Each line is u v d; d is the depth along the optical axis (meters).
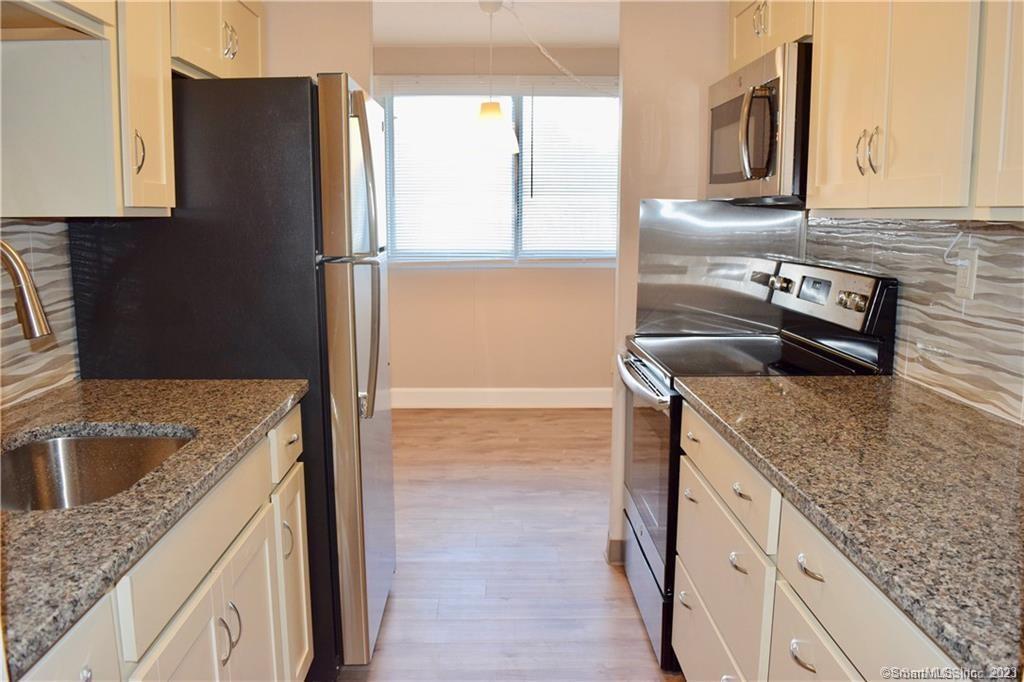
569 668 2.31
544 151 5.22
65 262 2.02
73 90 1.57
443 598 2.73
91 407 1.80
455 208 5.25
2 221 1.75
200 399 1.87
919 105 1.45
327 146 2.01
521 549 3.13
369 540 2.29
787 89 2.05
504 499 3.68
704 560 1.87
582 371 5.40
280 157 2.00
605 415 5.21
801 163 2.08
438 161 5.21
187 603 1.31
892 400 1.85
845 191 1.78
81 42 1.56
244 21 2.43
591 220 5.29
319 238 2.05
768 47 2.32
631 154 2.85
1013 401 1.63
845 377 2.11
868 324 2.09
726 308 2.94
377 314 2.27
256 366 2.09
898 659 0.97
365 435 2.24
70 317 2.05
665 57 2.79
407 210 5.25
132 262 2.04
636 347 2.68
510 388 5.42
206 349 2.08
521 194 5.25
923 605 0.89
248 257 2.04
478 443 4.57
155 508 1.19
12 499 1.55
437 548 3.14
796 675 1.30
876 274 2.20
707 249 2.90
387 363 2.64
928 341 1.95
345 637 2.24
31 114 1.58
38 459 1.62
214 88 1.98
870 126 1.65
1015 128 1.21
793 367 2.29
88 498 1.65
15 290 1.25
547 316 5.34
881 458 1.41
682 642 2.11
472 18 4.32
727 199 2.56
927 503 1.19
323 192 2.03
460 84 5.13
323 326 2.08
